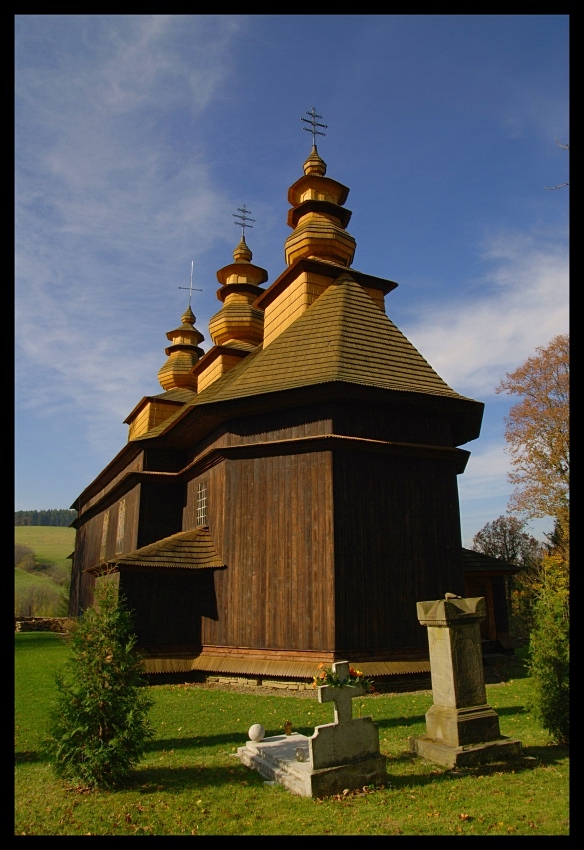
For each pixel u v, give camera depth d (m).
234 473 15.76
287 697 12.61
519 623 31.77
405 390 14.60
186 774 7.29
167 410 27.08
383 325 16.86
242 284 27.03
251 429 15.86
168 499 20.38
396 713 10.67
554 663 8.30
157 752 8.35
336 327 15.98
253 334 26.20
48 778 7.21
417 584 14.17
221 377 22.58
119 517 23.14
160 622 15.55
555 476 32.06
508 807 6.02
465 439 18.53
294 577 13.88
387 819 5.77
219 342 26.86
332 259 20.67
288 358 15.88
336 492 13.81
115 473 25.70
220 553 15.98
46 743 6.91
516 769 7.23
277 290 20.42
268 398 14.86
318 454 14.23
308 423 14.71
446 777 6.97
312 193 21.89
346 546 13.56
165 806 6.19
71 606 33.81
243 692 13.45
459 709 7.74
